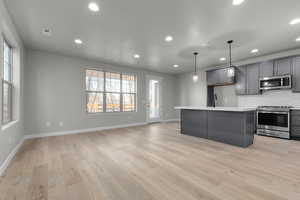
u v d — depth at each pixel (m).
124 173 2.06
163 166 2.28
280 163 2.35
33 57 3.94
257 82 4.47
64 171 2.11
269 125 4.08
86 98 4.89
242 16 2.46
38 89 4.01
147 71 6.57
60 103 4.35
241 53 4.34
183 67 6.05
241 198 1.51
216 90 5.92
